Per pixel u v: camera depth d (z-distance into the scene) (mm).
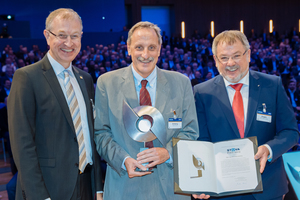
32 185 1513
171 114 1692
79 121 1754
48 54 1769
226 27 16625
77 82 1872
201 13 16281
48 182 1629
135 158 1656
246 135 1780
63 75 1771
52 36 1686
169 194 1678
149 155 1565
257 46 12305
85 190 1789
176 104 1725
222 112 1838
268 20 17031
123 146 1673
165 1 15828
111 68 9234
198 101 1938
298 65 8805
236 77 1778
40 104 1624
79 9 12492
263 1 16875
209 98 1893
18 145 1520
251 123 1782
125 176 1670
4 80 7180
